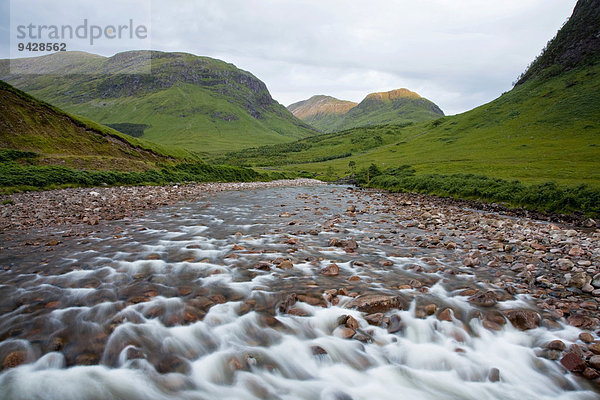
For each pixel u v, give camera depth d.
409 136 195.62
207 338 6.35
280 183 73.12
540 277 9.97
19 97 53.31
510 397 5.36
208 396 5.07
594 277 9.30
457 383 5.67
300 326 6.93
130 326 6.55
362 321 7.14
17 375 5.13
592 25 132.00
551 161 65.00
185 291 8.23
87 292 8.03
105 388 5.00
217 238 14.38
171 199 30.14
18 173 33.56
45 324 6.50
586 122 88.31
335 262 11.18
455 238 16.06
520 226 19.33
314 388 5.40
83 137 56.88
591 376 5.64
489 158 81.88
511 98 140.75
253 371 5.64
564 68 129.88
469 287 9.15
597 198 25.11
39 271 9.46
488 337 6.81
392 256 12.22
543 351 6.32
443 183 45.34
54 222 17.02
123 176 43.34
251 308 7.49
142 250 11.99
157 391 5.07
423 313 7.52
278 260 11.08
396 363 6.07
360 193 47.88
